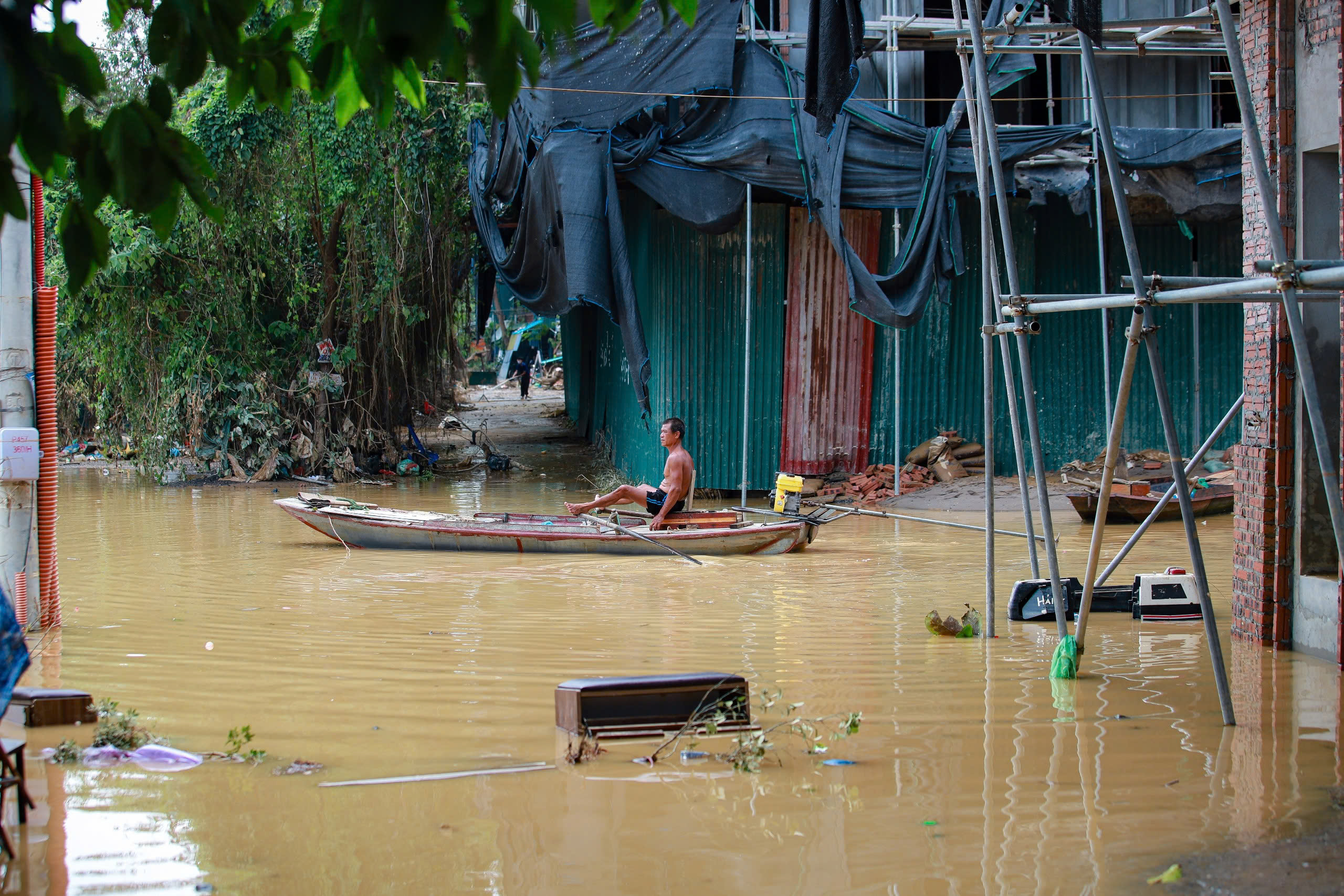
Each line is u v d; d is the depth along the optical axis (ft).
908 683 23.62
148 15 11.18
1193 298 19.02
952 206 56.44
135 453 80.38
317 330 74.59
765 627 29.60
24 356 28.19
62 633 28.53
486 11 8.81
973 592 35.60
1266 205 17.84
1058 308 24.07
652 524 44.55
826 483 63.52
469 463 78.38
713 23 52.75
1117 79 62.69
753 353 62.64
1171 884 13.70
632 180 56.39
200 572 39.17
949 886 13.67
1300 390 26.48
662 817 15.84
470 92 68.64
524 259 61.00
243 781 17.25
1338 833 15.25
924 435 64.34
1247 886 13.64
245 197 67.21
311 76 11.12
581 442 89.56
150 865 14.17
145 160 10.11
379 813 15.98
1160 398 20.57
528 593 35.12
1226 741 19.52
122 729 19.35
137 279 68.44
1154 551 44.78
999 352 64.18
